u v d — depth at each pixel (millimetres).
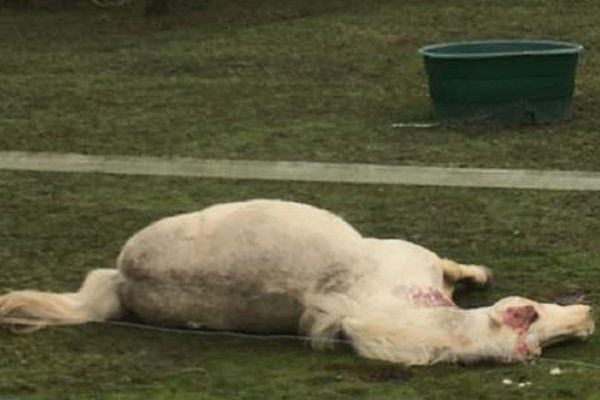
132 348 7750
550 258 9891
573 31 25703
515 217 11250
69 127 16703
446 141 15312
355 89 19906
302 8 30703
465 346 7293
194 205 11969
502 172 13086
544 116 16375
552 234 10656
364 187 12555
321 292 7555
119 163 13969
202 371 7398
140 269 7855
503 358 7305
